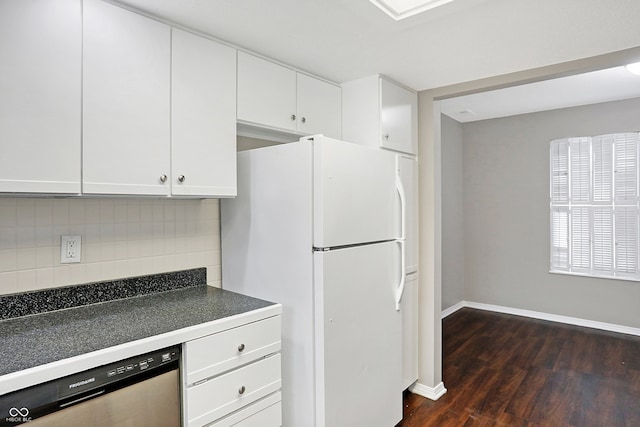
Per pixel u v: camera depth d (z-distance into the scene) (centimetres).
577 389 279
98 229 173
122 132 148
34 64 127
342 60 214
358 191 192
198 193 173
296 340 181
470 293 498
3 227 148
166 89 162
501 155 471
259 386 160
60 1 133
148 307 166
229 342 150
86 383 113
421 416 247
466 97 380
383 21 167
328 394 173
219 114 182
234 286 211
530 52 205
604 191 406
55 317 150
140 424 126
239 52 192
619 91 360
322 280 171
